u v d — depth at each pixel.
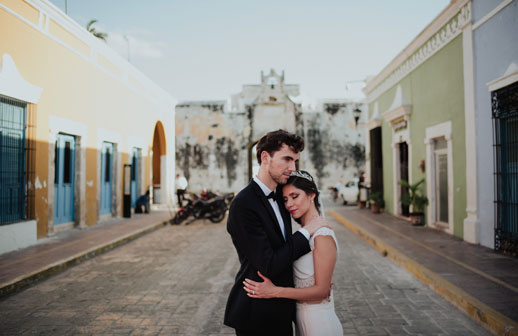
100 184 12.05
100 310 4.48
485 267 5.68
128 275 6.05
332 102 26.02
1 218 7.35
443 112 9.05
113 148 12.93
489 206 7.12
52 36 8.85
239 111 25.88
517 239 6.34
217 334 3.80
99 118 11.47
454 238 8.25
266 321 1.88
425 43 9.97
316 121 26.00
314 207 2.10
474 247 7.19
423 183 10.46
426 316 4.16
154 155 21.12
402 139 12.00
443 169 9.54
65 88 9.49
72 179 10.21
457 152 8.38
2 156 7.39
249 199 1.93
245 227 1.88
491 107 6.98
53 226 9.25
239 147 25.78
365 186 16.41
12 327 3.97
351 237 9.58
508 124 6.71
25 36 7.93
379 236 8.75
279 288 1.85
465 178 8.03
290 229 2.05
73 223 10.30
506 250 6.57
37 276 5.72
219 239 9.58
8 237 7.22
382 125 14.39
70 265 6.62
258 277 1.91
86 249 7.51
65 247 7.71
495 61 6.87
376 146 15.08
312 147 25.94
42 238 8.59
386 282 5.50
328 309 1.98
